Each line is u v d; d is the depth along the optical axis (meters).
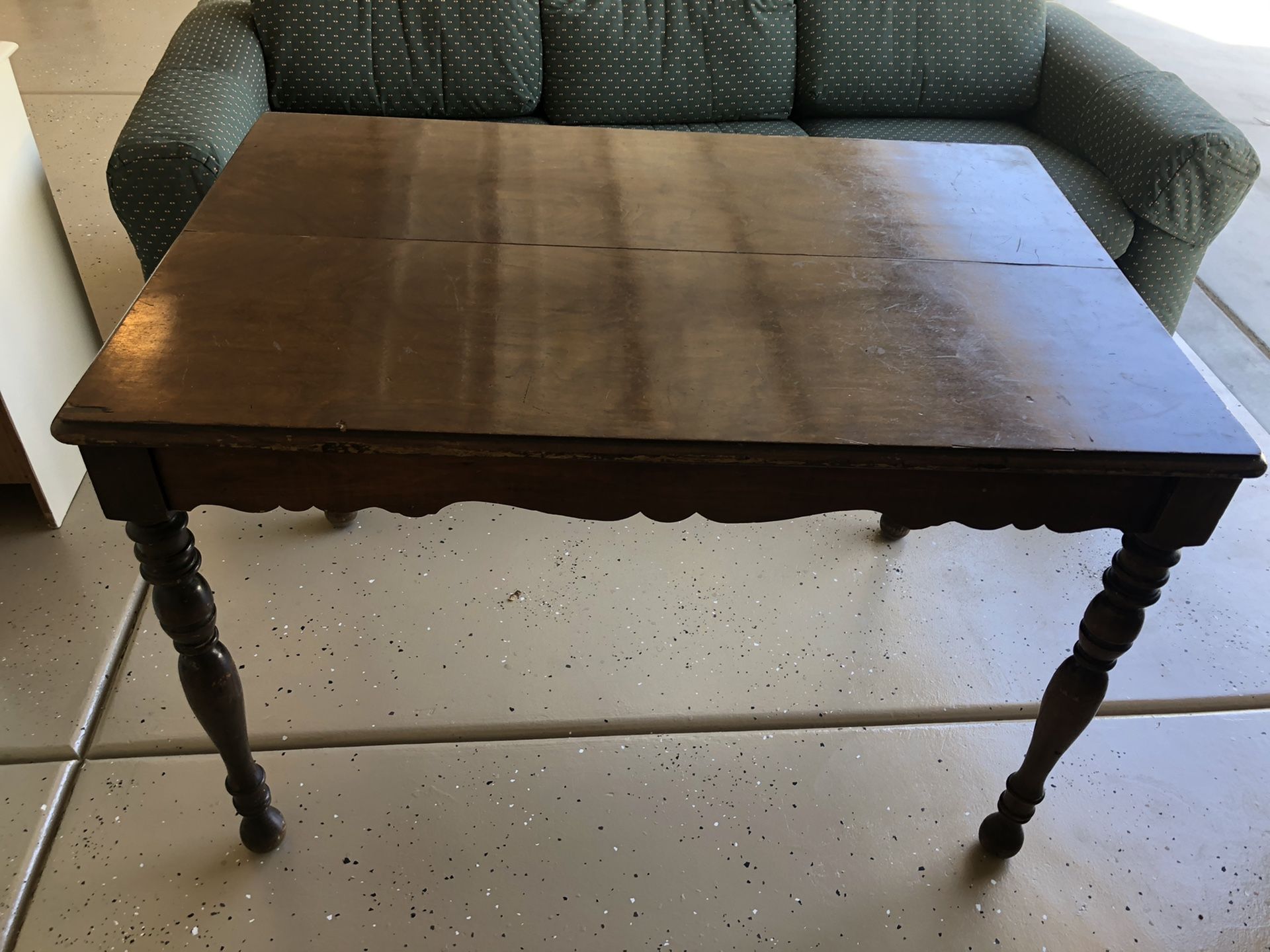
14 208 1.65
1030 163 1.59
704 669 1.63
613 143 1.56
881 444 0.97
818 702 1.59
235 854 1.34
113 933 1.24
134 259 2.54
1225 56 4.78
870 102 2.57
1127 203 2.22
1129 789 1.51
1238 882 1.40
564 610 1.71
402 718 1.52
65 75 3.59
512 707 1.55
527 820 1.40
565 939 1.28
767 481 1.02
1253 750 1.58
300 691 1.54
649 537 1.88
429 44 2.32
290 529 1.82
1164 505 1.03
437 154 1.47
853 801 1.46
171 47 2.21
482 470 0.99
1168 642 1.75
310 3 2.25
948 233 1.37
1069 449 0.98
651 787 1.46
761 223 1.36
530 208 1.35
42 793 1.39
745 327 1.13
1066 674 1.18
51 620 1.63
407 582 1.74
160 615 1.06
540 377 1.03
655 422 0.98
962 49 2.53
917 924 1.32
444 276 1.18
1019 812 1.33
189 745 1.46
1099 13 5.25
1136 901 1.37
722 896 1.34
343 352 1.04
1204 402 1.06
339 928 1.27
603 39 2.39
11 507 1.83
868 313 1.18
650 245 1.28
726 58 2.46
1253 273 2.93
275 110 2.29
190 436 0.92
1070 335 1.16
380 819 1.39
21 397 1.65
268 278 1.15
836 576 1.83
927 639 1.71
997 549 1.91
